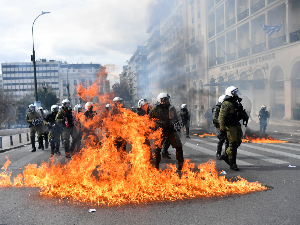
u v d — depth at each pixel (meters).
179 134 5.58
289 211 3.37
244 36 27.14
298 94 19.70
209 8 33.22
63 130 7.60
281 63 20.62
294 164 6.19
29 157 8.12
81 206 3.65
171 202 3.73
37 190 4.41
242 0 26.92
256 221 3.09
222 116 5.71
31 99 56.19
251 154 7.61
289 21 19.92
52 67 109.75
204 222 3.09
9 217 3.33
